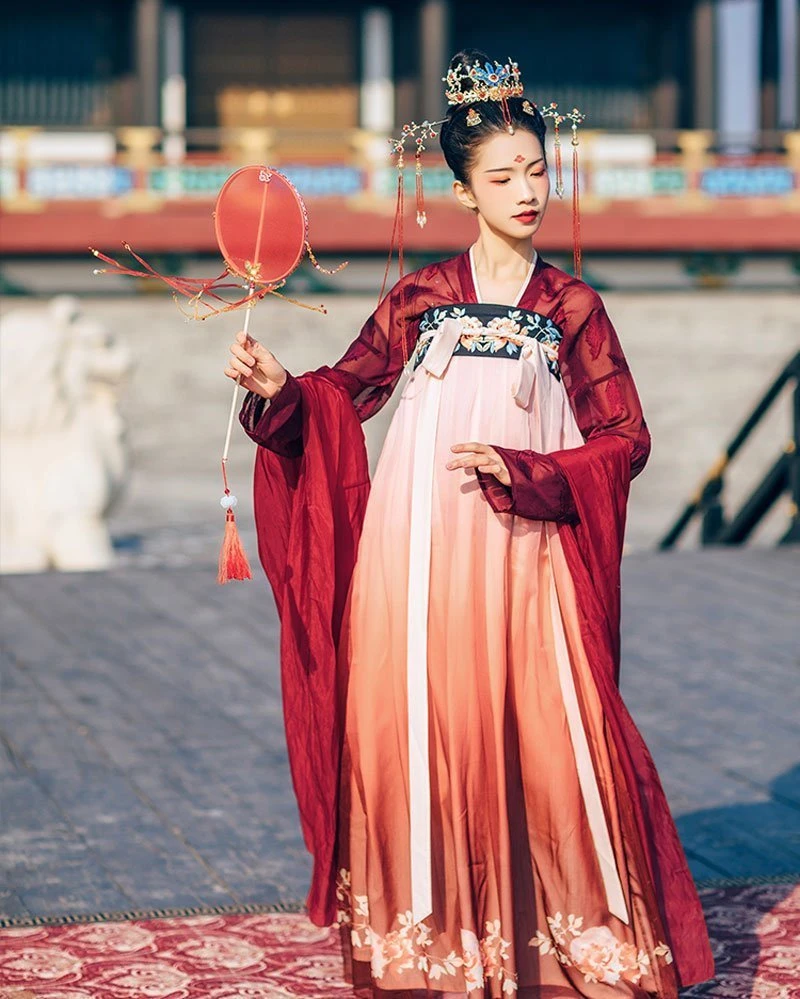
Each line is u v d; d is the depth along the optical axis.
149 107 28.14
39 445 14.94
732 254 27.00
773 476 11.14
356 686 3.47
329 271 3.46
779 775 5.94
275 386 3.43
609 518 3.41
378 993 3.46
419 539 3.41
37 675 7.54
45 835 5.27
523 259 3.56
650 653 7.86
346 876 3.51
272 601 9.25
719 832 5.28
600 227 26.31
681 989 3.88
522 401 3.42
